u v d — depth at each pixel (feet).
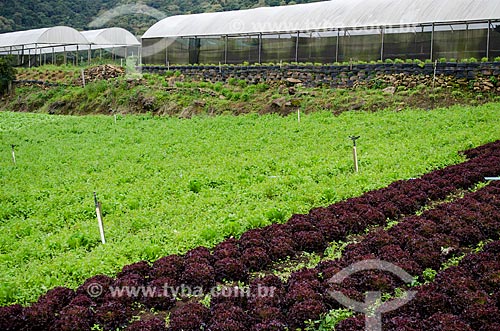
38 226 53.16
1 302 35.99
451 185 54.95
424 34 121.19
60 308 34.22
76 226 51.42
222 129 100.68
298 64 130.11
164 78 150.20
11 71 190.49
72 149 95.71
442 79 108.27
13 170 80.38
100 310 32.89
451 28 118.21
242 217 47.85
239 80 137.80
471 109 93.81
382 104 105.60
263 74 135.23
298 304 31.86
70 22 322.96
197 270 36.94
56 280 38.24
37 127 125.70
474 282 32.73
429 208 50.24
